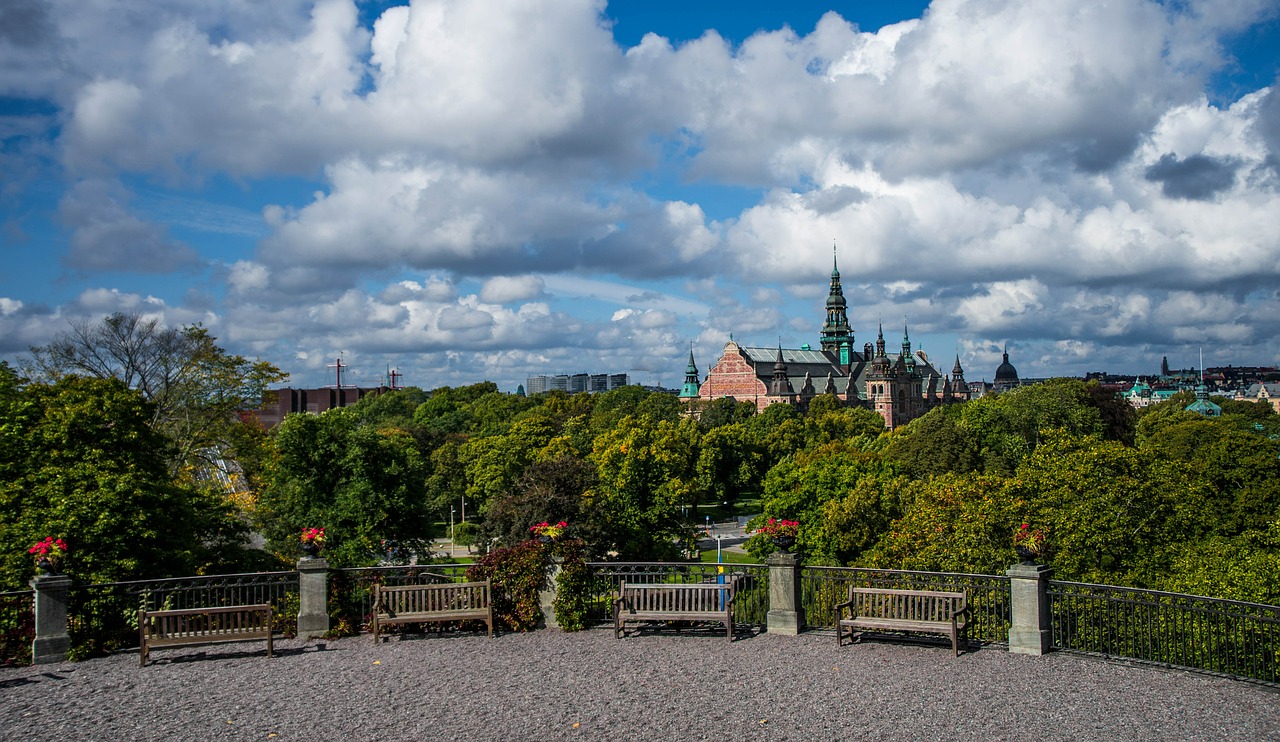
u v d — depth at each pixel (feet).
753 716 39.45
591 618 57.26
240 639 49.80
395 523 147.33
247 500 144.66
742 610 58.18
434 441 430.20
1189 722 38.52
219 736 37.83
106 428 88.17
